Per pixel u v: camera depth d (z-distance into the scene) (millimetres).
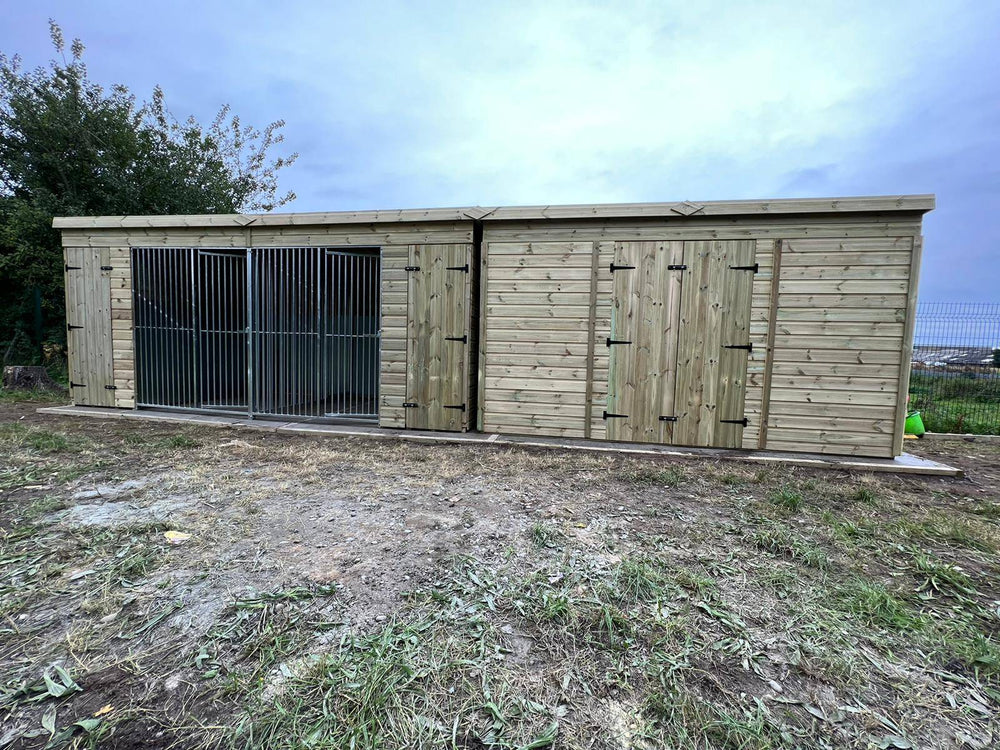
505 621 2086
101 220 6613
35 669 1748
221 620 2053
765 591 2377
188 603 2172
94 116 10961
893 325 4836
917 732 1557
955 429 7086
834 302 4949
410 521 3160
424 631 2002
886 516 3443
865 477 4488
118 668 1763
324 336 6738
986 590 2445
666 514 3379
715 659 1872
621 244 5406
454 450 5176
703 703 1642
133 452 4754
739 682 1749
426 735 1495
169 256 6910
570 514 3342
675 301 5312
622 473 4367
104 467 4230
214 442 5301
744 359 5188
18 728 1490
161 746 1431
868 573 2590
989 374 7836
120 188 11195
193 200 12680
